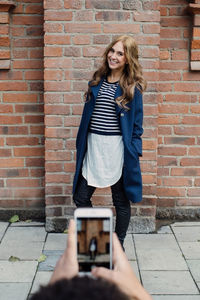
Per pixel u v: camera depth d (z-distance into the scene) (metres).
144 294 0.88
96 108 2.91
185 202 3.89
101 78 2.94
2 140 3.80
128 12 3.34
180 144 3.81
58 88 3.46
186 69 3.68
